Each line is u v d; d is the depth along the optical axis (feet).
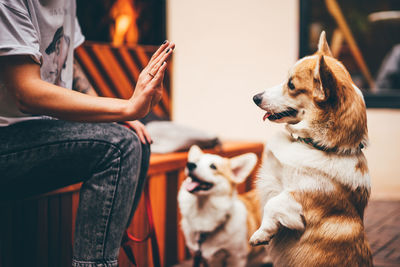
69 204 6.23
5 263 5.45
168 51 4.37
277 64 15.37
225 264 7.33
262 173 5.39
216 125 15.98
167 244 8.23
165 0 15.15
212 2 15.57
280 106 5.09
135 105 4.12
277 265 5.25
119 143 4.51
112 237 4.52
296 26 15.24
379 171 15.57
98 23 13.62
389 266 8.41
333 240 4.75
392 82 16.44
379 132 15.56
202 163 6.93
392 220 12.00
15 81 3.85
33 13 4.28
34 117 4.76
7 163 4.14
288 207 4.74
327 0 16.15
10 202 5.43
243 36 15.51
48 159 4.30
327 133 4.80
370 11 16.29
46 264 5.96
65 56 5.09
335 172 4.76
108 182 4.48
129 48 12.03
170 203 8.23
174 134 8.86
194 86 15.97
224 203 6.93
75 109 3.98
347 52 16.47
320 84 4.66
